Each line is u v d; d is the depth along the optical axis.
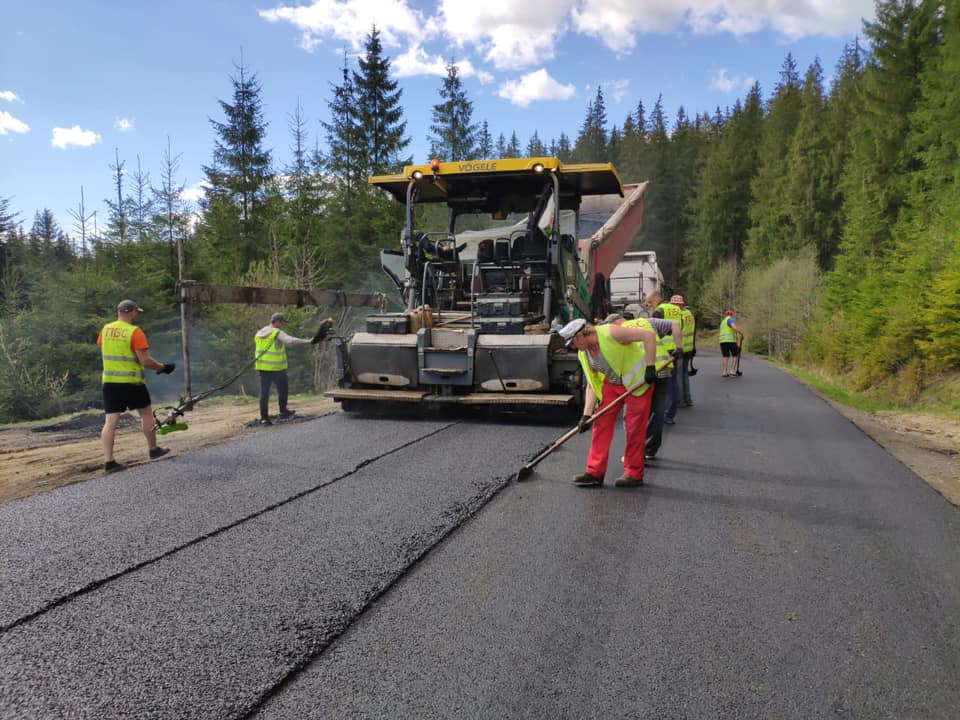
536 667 2.27
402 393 6.98
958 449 7.06
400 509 3.97
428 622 2.59
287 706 2.04
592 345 4.47
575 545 3.43
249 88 24.66
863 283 19.75
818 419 7.91
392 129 26.55
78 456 5.96
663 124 69.88
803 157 40.00
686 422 7.55
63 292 15.68
